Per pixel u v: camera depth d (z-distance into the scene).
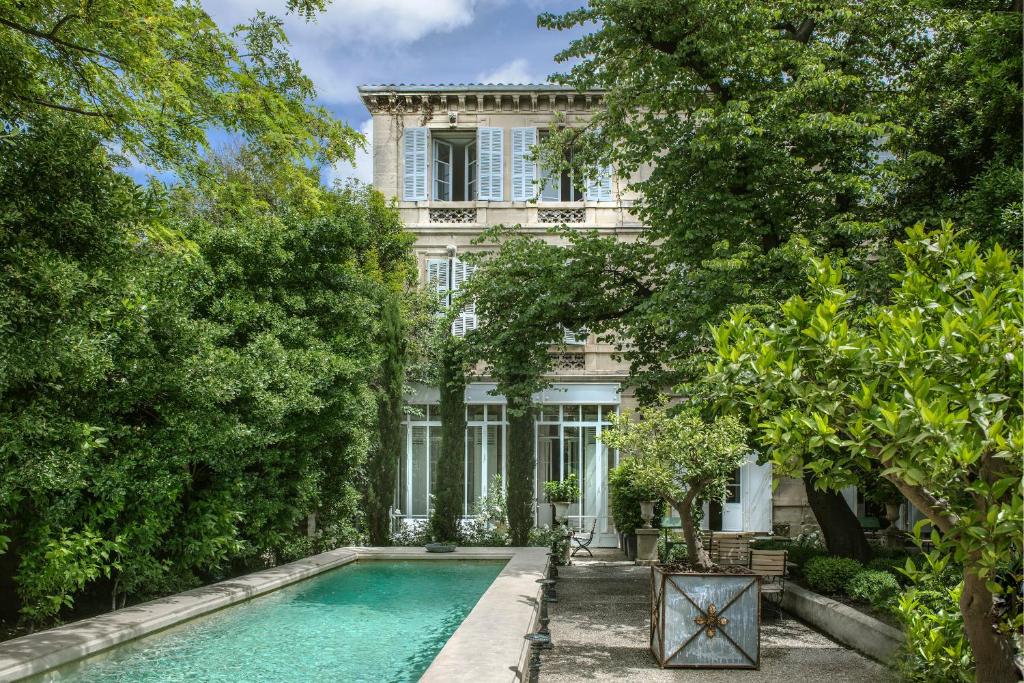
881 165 12.25
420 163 22.52
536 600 10.46
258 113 10.91
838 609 10.15
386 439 19.20
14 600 9.97
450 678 6.40
